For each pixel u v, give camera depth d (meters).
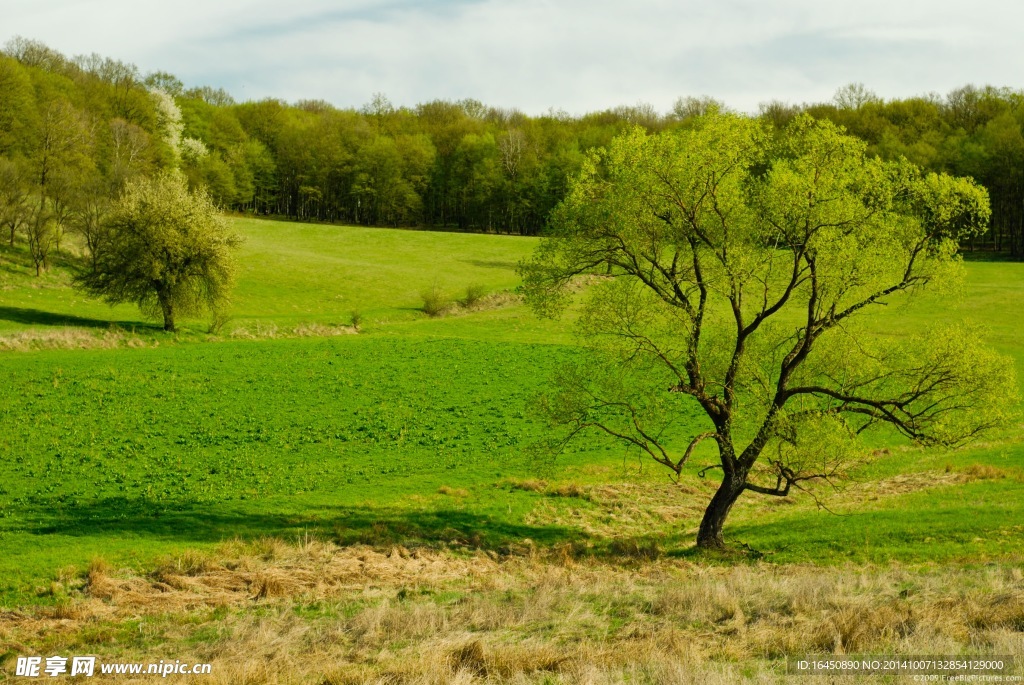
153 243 72.88
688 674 14.01
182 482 36.66
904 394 28.28
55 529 29.20
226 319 77.62
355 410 51.72
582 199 28.69
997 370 27.02
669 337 29.98
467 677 14.66
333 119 190.00
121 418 47.06
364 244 138.00
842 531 29.42
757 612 18.66
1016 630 15.98
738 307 28.98
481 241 146.12
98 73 156.88
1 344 62.84
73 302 82.88
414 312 94.75
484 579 25.09
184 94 194.75
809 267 28.08
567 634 17.77
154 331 74.44
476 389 58.28
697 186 27.08
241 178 163.50
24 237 98.31
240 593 23.44
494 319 90.31
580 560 28.47
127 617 21.19
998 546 25.55
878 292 28.30
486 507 35.09
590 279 99.44
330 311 94.12
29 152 105.62
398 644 17.64
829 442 27.30
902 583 20.86
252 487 36.53
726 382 29.44
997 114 155.12
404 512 33.75
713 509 29.78
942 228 27.70
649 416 30.33
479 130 186.12
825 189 26.25
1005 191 132.25
